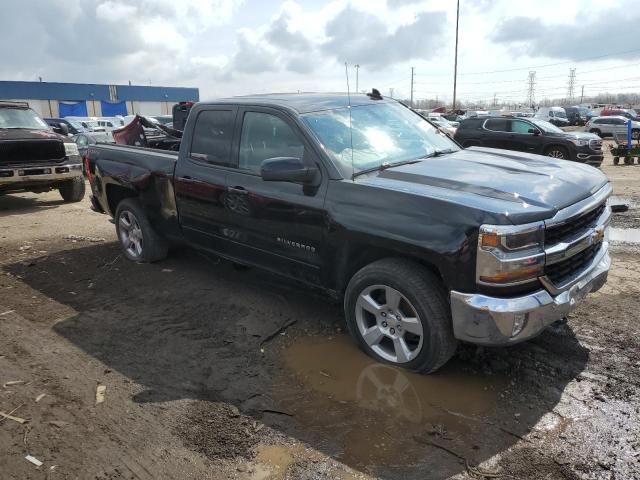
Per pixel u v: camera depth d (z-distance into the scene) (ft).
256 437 9.90
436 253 10.67
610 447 9.34
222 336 14.02
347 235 12.16
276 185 13.75
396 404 10.82
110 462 9.29
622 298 15.66
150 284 17.95
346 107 15.01
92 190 21.76
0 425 10.35
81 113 183.21
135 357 13.02
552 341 13.17
